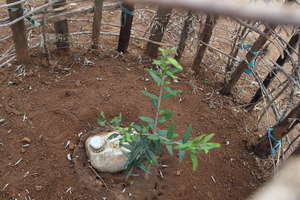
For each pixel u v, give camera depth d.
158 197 1.81
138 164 1.61
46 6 1.98
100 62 2.53
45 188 1.76
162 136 1.40
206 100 2.46
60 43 2.40
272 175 1.92
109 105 2.21
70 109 2.14
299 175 0.26
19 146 1.91
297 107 1.75
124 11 2.29
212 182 1.95
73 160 1.89
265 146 2.07
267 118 2.46
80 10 2.22
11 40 2.70
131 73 2.49
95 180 1.82
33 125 2.02
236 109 2.48
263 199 0.26
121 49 2.63
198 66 2.61
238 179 2.01
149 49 2.63
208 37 2.37
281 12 0.20
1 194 1.71
